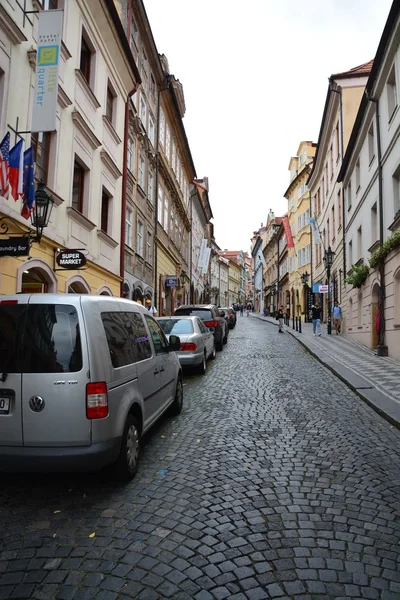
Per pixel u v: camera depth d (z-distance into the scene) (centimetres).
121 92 1548
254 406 771
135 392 476
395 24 1209
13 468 387
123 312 520
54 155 1002
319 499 402
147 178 2045
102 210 1418
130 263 1730
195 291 4197
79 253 942
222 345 1698
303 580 282
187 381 1017
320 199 3222
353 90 2295
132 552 314
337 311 2227
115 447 412
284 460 503
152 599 265
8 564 300
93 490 423
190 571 292
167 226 2627
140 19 1852
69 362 396
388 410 707
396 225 1270
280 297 5653
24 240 710
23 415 388
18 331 407
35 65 880
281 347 1788
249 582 280
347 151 1975
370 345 1609
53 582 280
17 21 819
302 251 4038
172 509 382
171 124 2722
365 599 264
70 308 414
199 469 475
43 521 362
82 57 1241
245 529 347
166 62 2530
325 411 739
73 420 387
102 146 1330
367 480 446
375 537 336
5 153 691
